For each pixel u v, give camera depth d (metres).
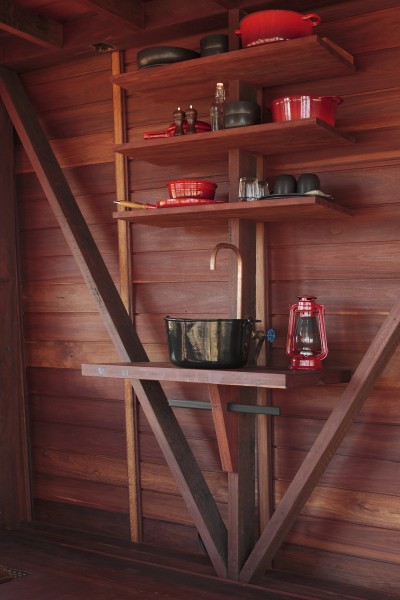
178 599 3.21
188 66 3.30
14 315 4.36
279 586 3.38
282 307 3.58
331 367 3.45
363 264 3.38
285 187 3.24
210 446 3.81
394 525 3.30
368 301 3.37
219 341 3.16
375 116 3.34
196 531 3.86
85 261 3.83
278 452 3.60
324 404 3.48
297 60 3.20
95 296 3.80
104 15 3.48
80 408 4.28
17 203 4.48
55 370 4.38
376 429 3.34
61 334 4.34
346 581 3.42
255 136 3.21
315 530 3.50
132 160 4.03
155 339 3.98
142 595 3.26
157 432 3.56
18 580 3.45
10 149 4.36
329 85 3.44
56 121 4.29
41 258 4.41
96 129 4.15
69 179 4.26
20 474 4.44
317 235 3.49
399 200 3.29
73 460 4.32
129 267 4.02
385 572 3.32
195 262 3.85
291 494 3.20
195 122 3.48
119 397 4.13
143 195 4.00
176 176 3.89
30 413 4.48
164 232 3.94
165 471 3.95
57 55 4.09
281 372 3.02
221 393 3.26
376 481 3.35
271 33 3.12
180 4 3.58
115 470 4.15
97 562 3.70
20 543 4.02
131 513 4.05
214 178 3.77
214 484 3.79
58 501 4.39
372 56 3.34
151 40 3.85
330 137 3.24
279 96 3.55
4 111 4.33
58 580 3.45
